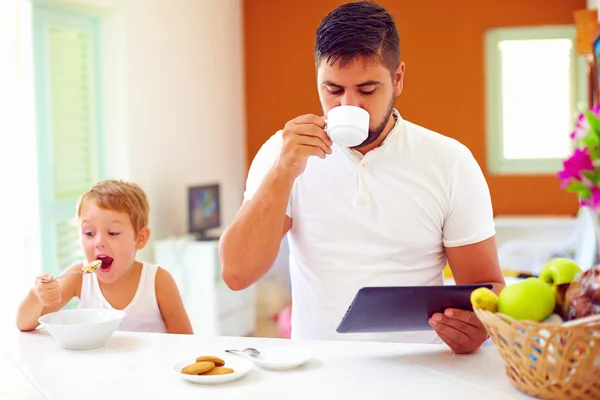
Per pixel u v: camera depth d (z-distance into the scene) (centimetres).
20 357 141
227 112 546
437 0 532
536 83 532
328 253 169
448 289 124
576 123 107
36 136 368
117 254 203
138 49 432
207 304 431
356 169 167
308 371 128
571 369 106
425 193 166
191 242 434
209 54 519
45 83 374
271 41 567
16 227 363
